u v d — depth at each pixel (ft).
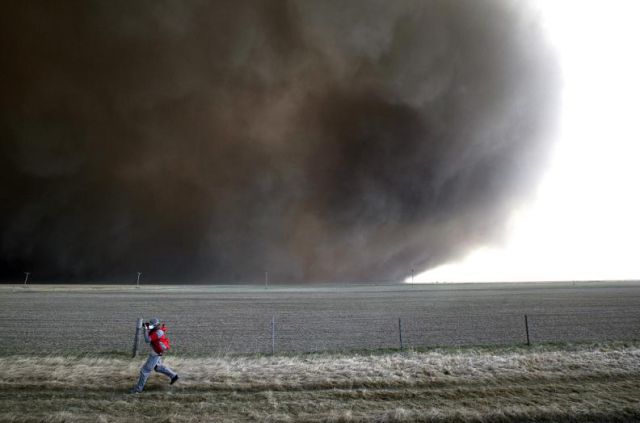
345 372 22.24
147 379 21.25
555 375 21.43
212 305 73.41
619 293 105.29
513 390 19.40
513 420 16.24
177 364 24.72
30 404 17.88
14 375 21.63
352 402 18.01
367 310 63.57
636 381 20.68
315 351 31.19
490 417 16.30
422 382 20.62
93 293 108.68
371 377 21.42
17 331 41.32
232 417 16.53
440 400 18.19
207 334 39.86
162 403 18.11
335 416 16.33
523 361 24.26
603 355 25.84
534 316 53.72
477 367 23.12
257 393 19.22
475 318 52.16
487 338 36.99
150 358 19.86
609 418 16.48
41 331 41.47
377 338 37.35
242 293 115.55
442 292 119.65
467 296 98.68
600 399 18.17
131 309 64.69
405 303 77.61
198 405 17.79
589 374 21.57
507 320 49.90
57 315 55.42
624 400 18.03
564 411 16.70
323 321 49.96
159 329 20.42
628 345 31.24
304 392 19.36
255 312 60.75
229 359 27.07
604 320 49.06
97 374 22.07
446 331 41.32
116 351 31.01
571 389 19.49
